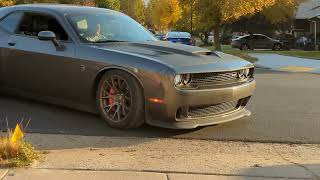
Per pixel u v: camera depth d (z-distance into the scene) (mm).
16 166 4953
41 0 46438
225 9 26625
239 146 6340
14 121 7211
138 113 6625
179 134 6781
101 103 6996
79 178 4742
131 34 7855
